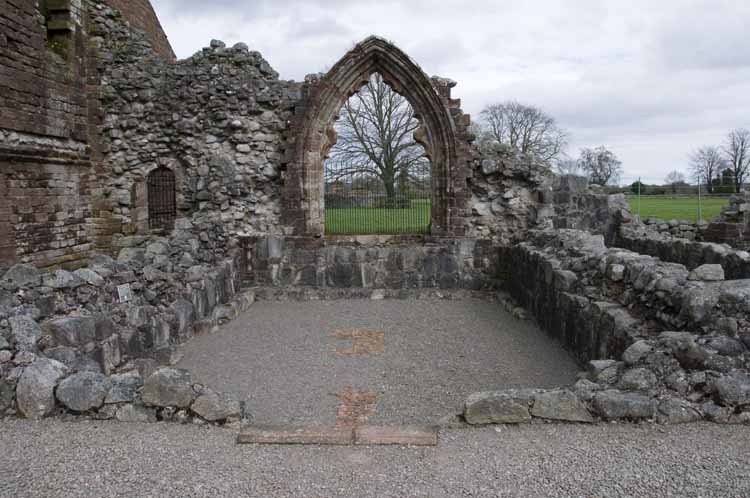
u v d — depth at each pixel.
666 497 3.38
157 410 4.60
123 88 12.67
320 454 4.07
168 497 3.48
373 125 22.69
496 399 4.46
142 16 16.34
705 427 4.24
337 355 7.86
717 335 4.66
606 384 4.62
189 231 10.91
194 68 12.59
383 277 12.54
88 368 5.19
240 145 12.60
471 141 12.70
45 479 3.67
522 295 10.70
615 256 6.89
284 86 12.71
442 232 12.77
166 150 12.74
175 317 8.18
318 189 12.94
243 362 7.56
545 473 3.70
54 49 10.38
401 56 12.40
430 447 4.14
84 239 10.91
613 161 38.72
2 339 4.96
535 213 12.80
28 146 9.26
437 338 8.73
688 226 15.74
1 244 8.78
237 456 4.03
